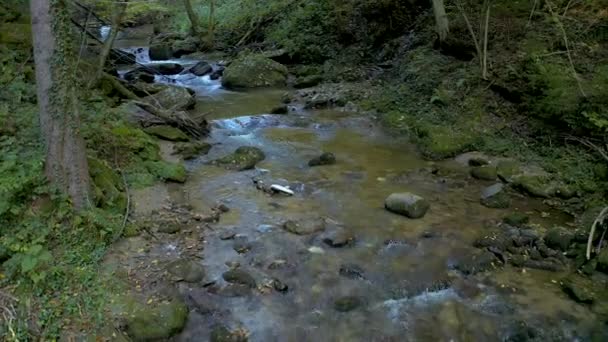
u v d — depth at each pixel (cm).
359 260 549
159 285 482
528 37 1059
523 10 1162
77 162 525
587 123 796
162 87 1174
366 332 446
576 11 1075
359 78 1358
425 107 1049
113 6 997
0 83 730
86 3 1033
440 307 480
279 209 661
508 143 870
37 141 567
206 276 507
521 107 928
